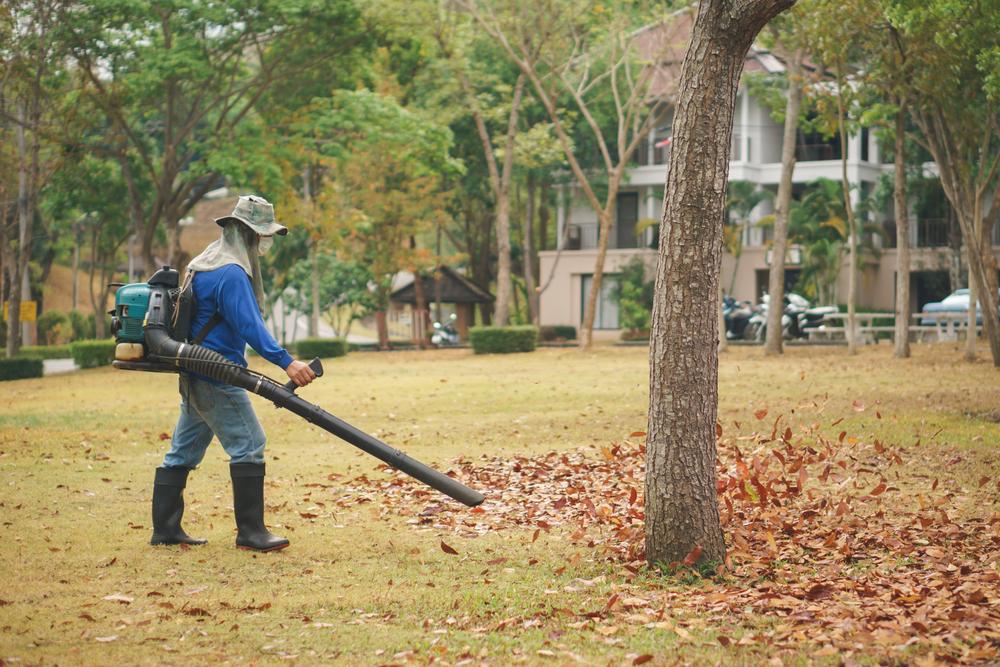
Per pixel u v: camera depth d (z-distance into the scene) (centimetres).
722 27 564
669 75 3228
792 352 2670
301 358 3192
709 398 589
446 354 3191
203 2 2492
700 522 588
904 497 816
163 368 643
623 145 2988
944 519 712
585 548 668
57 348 4103
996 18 1534
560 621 499
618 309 4331
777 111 2745
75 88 2688
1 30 2497
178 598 546
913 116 2100
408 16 2903
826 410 1373
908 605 509
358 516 786
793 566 603
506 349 3061
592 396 1695
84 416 1541
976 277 2025
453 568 616
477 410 1566
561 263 4438
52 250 4775
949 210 3738
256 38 2616
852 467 844
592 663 436
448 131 2967
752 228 4300
